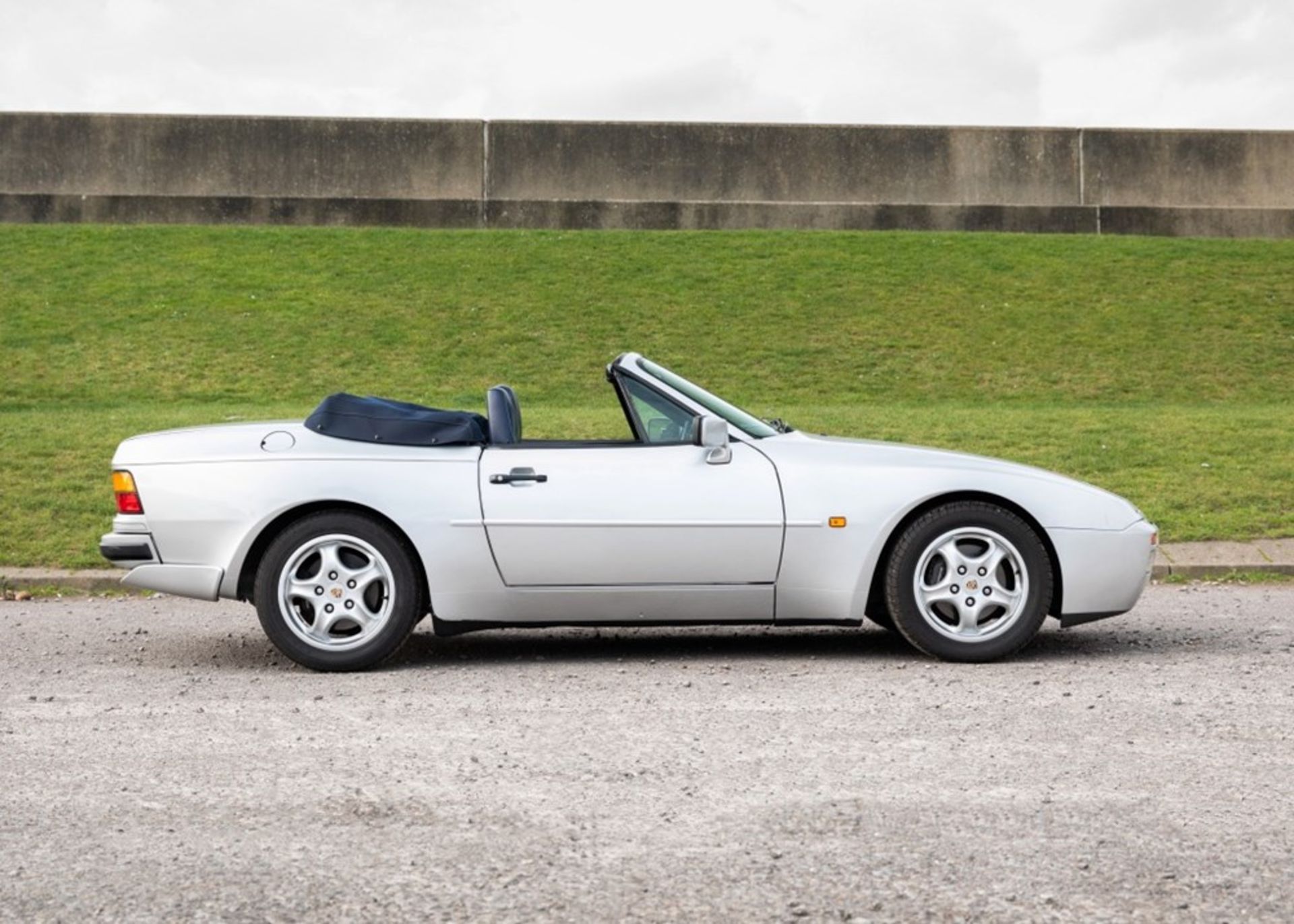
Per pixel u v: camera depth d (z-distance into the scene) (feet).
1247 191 92.53
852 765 15.85
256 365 66.59
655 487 22.02
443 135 90.53
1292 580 33.27
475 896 11.80
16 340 68.95
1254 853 12.73
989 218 91.30
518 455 22.29
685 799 14.53
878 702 19.22
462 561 21.89
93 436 47.57
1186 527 36.58
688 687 20.38
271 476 22.03
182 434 22.90
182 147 90.48
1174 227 91.86
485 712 18.80
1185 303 76.74
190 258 82.38
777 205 90.68
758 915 11.34
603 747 16.78
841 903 11.58
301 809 14.32
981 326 73.41
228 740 17.28
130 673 21.97
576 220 90.43
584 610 22.25
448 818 13.97
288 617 21.83
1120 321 74.13
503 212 90.38
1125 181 92.12
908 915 11.32
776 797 14.62
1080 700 19.27
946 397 63.62
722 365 67.72
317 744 17.04
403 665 22.59
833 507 22.03
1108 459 44.42
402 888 12.00
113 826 13.79
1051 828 13.51
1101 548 22.24
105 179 90.48
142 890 12.00
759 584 22.16
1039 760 16.06
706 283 79.41
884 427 50.52
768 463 22.26
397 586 21.86
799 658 22.99
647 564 22.00
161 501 22.21
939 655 22.20
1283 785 14.93
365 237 86.94
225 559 22.03
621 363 23.09
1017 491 22.20
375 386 63.72
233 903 11.67
